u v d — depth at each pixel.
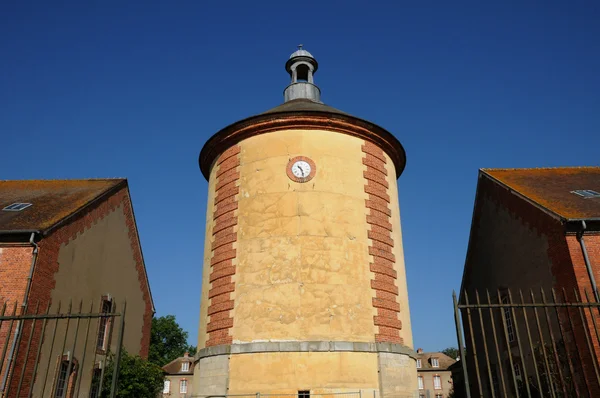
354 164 15.19
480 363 21.84
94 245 19.41
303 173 14.50
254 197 14.62
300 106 16.73
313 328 12.82
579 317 13.93
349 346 12.75
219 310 13.91
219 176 16.08
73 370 17.28
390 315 13.95
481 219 21.70
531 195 17.56
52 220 16.62
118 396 18.58
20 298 14.78
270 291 13.30
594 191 17.70
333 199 14.34
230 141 16.06
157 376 20.58
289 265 13.45
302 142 14.89
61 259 16.84
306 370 12.38
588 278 14.16
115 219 21.56
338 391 12.26
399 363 13.51
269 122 15.18
